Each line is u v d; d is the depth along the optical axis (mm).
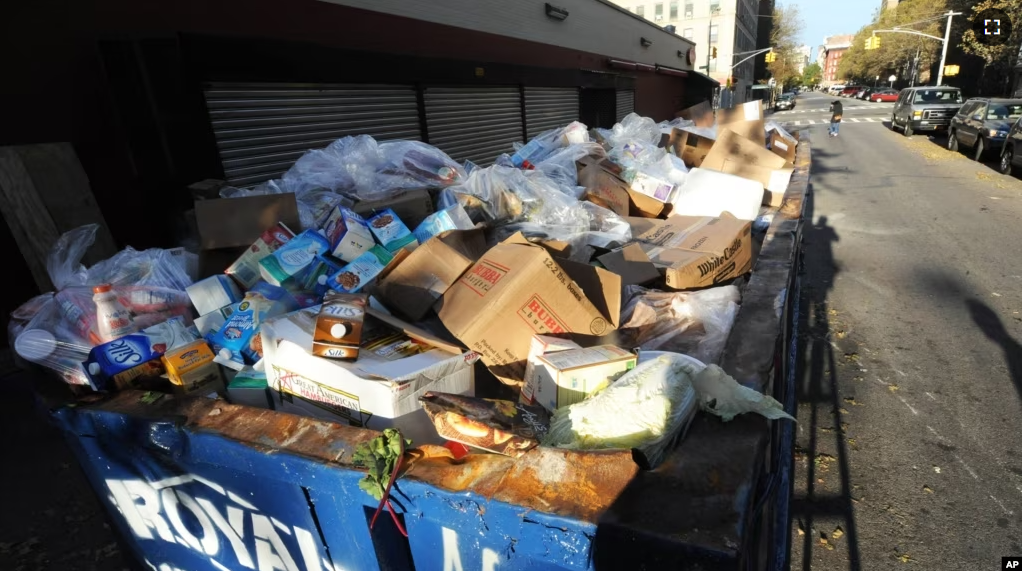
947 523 2463
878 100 48188
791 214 3221
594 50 13109
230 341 1690
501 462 957
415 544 1023
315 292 2039
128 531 1579
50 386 1594
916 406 3332
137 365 1554
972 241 6492
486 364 1605
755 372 1315
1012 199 8508
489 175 3012
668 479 866
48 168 3244
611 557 802
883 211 8305
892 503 2600
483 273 1749
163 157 3791
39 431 3057
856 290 5227
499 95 8992
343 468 1014
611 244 2631
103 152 3613
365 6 5805
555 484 885
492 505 873
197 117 3873
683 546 741
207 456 1201
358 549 1110
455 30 7570
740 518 776
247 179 4461
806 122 28016
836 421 3236
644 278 2215
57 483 2809
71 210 3326
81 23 3445
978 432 3055
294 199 2488
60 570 2375
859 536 2434
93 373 1521
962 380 3574
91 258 3324
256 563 1333
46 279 3213
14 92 3203
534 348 1521
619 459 907
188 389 1577
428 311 1799
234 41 4121
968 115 13469
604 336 1713
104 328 1787
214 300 2025
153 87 3705
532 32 9961
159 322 1959
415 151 3514
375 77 5898
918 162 12914
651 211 3566
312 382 1339
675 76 21469
